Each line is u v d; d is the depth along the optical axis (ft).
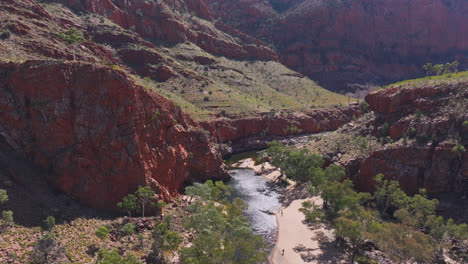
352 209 195.42
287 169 316.81
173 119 257.75
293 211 244.42
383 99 302.04
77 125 180.96
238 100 534.78
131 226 159.33
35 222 142.41
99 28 491.72
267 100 602.85
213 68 631.97
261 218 234.58
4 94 177.47
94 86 187.32
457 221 201.57
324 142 347.97
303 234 206.49
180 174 255.09
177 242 158.20
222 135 449.06
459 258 171.01
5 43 230.27
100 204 179.73
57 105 178.09
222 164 332.39
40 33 278.05
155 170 215.10
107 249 136.15
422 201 201.26
